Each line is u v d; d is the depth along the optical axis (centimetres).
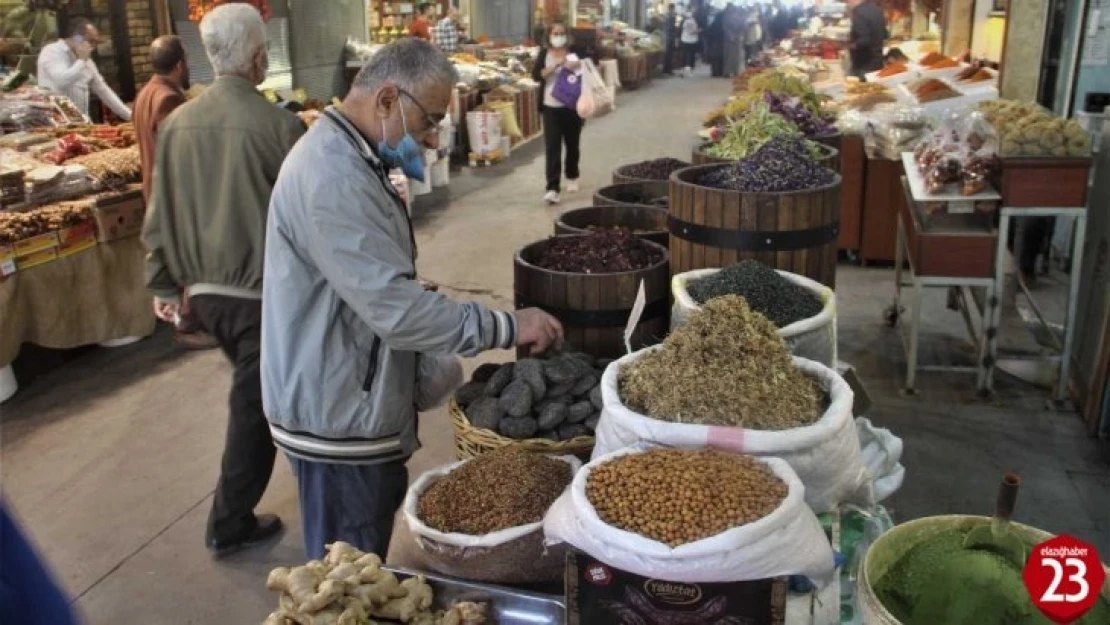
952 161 385
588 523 142
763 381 167
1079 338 396
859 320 499
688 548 135
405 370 209
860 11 974
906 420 383
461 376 241
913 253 400
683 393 166
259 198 267
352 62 1103
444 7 1415
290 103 680
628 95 1666
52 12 757
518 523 185
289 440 206
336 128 193
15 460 370
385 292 188
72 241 450
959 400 399
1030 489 329
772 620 138
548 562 183
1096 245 381
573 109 795
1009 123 392
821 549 143
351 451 204
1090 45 540
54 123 611
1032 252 542
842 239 598
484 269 616
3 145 519
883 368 436
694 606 139
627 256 297
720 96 1628
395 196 201
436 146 210
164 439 388
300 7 994
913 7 1486
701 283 247
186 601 283
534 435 225
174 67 398
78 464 367
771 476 152
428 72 193
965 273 388
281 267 197
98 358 477
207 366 466
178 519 327
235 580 292
